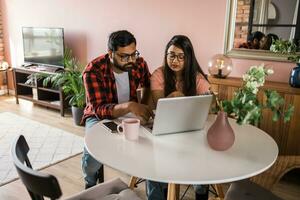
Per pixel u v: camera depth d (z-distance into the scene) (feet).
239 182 4.68
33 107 14.24
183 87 5.88
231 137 3.98
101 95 5.52
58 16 13.37
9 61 16.47
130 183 6.44
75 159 8.83
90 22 12.26
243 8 8.49
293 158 4.68
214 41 9.25
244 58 8.73
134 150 3.99
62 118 12.60
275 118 4.01
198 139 4.44
